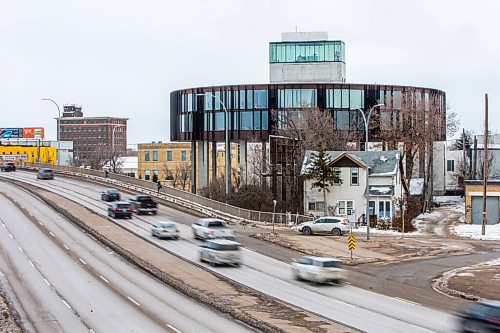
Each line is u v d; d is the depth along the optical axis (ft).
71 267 143.43
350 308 107.76
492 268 150.61
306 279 131.95
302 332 88.74
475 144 363.97
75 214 220.64
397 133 305.12
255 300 111.14
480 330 84.28
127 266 146.30
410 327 93.66
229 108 360.89
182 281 126.52
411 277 139.74
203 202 262.67
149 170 522.47
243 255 165.27
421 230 232.94
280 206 271.08
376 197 253.44
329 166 254.27
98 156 597.11
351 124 351.05
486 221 251.39
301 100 352.28
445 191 410.93
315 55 383.45
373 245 187.83
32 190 283.18
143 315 101.60
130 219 220.23
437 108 325.21
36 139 600.80
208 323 96.12
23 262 148.05
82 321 97.96
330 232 209.87
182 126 380.78
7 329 89.66
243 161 361.30
